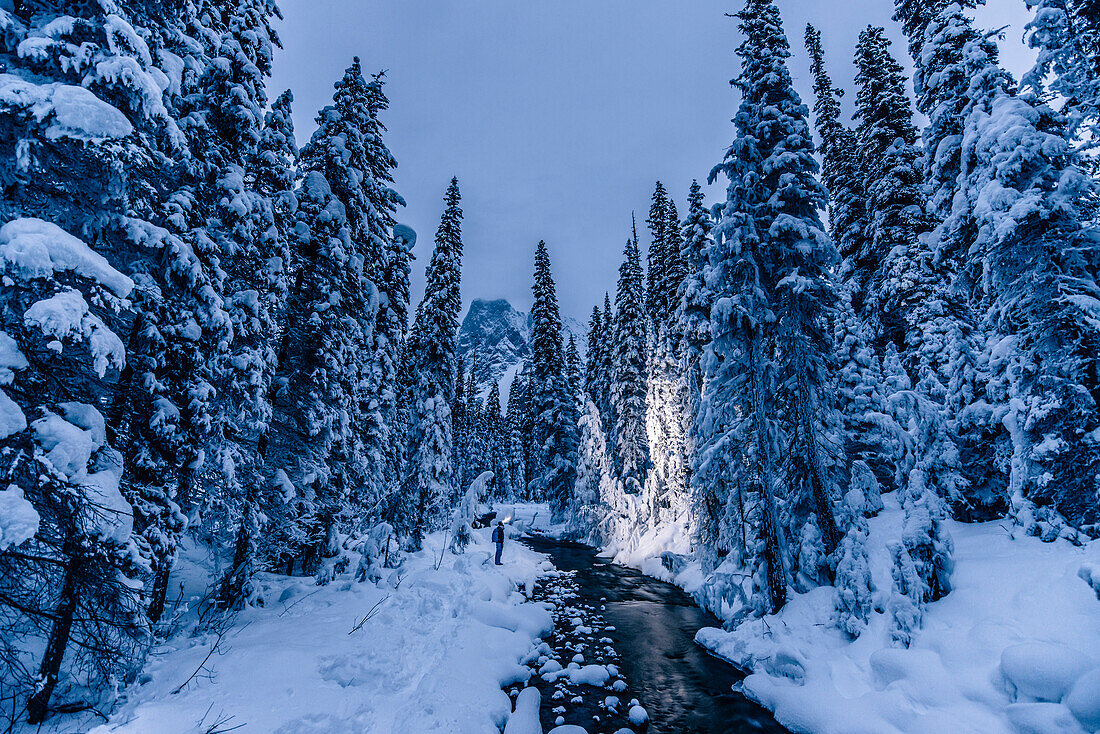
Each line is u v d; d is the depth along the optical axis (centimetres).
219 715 586
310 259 1386
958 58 1296
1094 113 987
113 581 568
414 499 1886
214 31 1041
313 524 1448
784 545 1154
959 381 1177
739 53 1378
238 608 1030
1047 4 1009
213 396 903
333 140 1477
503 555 2184
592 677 990
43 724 547
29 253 454
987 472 1153
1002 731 570
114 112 493
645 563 2245
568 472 3784
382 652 865
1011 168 925
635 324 3005
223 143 1050
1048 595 702
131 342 752
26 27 513
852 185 2072
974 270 1131
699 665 1077
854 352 1539
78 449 499
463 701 750
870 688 767
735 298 1247
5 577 505
